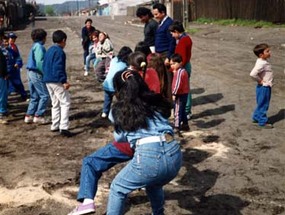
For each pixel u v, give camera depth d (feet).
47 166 20.90
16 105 34.14
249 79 41.09
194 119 28.30
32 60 27.40
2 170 20.52
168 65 24.48
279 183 18.34
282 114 28.76
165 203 16.74
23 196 17.70
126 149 14.21
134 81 12.61
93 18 206.80
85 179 14.14
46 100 28.25
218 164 20.54
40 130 27.02
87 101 34.65
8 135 26.20
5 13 129.49
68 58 62.44
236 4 113.50
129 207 16.43
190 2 126.72
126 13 257.14
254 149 22.47
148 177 12.13
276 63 49.49
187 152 22.24
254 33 85.46
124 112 12.36
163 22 26.50
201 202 16.80
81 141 24.68
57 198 17.54
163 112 12.67
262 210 16.12
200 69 48.08
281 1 97.81
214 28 103.40
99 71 33.27
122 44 80.02
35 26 147.74
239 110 30.17
